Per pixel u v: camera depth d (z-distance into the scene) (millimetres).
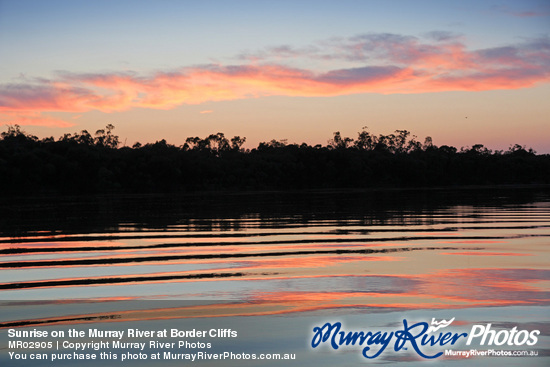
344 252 21906
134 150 105688
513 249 22406
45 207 51875
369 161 130875
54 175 93500
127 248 23656
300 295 14750
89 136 122062
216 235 28047
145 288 15727
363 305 13727
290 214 41719
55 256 21672
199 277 17203
